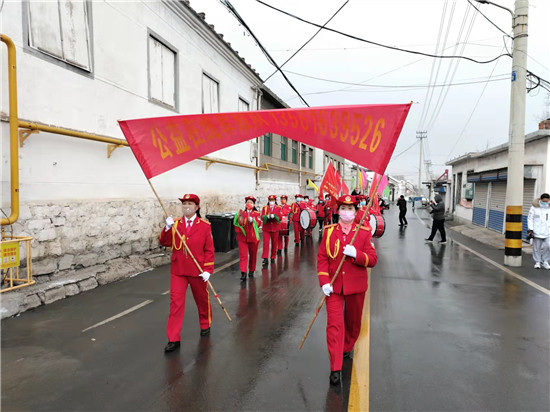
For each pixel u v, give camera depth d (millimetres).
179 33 11156
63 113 6898
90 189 7582
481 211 19047
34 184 6266
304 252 11383
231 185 15211
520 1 8641
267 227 9336
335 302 3730
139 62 9242
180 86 11266
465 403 3234
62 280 6488
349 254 3545
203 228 4605
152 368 3879
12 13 5859
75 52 7215
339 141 4012
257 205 18359
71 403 3246
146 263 8664
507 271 8523
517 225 9062
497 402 3250
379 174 3770
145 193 9422
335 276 3646
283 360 4066
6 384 3559
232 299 6355
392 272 8438
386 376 3703
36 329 4914
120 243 8367
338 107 3906
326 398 3322
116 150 8336
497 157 17156
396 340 4582
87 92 7508
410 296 6488
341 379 3637
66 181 6965
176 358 4109
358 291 3738
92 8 7633
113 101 8312
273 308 5871
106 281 7188
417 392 3412
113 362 4012
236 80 16016
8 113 5723
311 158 30625
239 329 4980
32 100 6227
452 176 29219
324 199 17359
